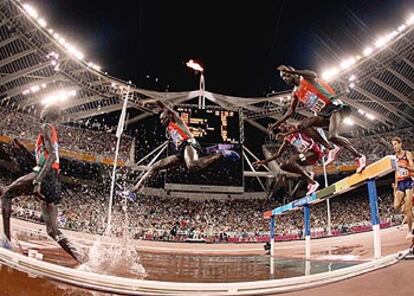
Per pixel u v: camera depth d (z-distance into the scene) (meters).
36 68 28.98
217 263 9.41
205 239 29.05
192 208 35.69
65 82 32.19
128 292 3.36
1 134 28.83
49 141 5.48
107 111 36.97
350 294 3.42
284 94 35.16
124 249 13.77
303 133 7.29
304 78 6.72
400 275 4.01
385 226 24.77
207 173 34.88
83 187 36.50
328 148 7.16
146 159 38.47
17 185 5.50
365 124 36.19
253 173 36.69
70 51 28.97
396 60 27.20
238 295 3.50
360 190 36.22
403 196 6.86
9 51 27.48
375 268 4.61
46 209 5.62
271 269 7.21
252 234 29.73
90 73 32.44
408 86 29.38
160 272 6.15
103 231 27.00
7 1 23.61
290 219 34.22
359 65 29.06
